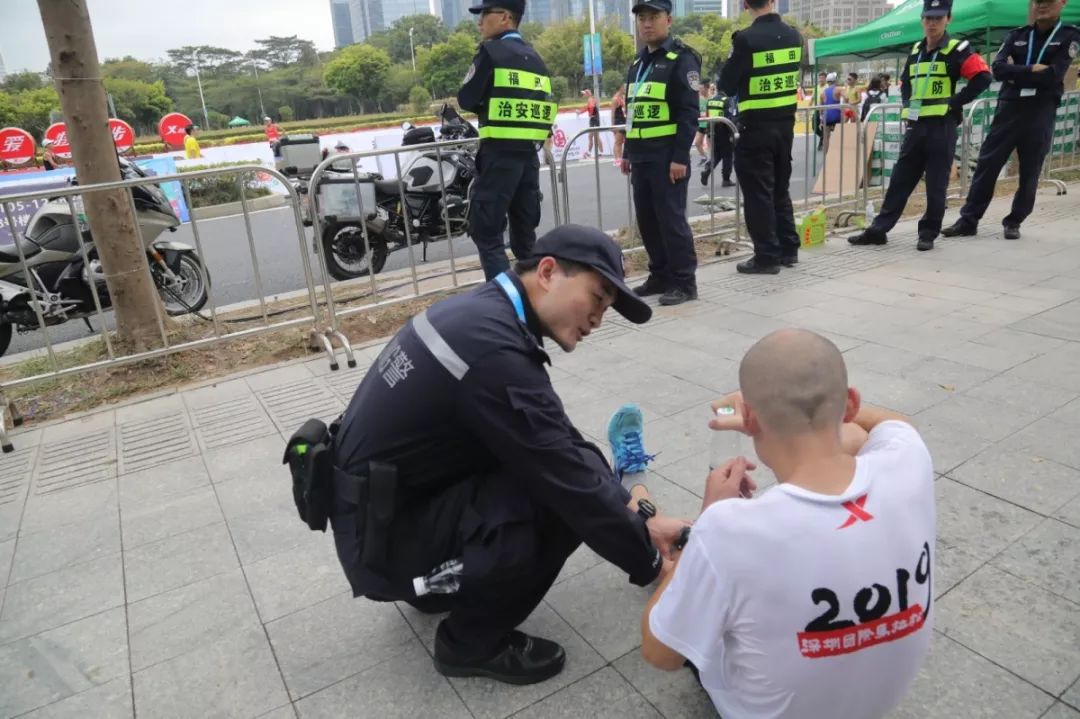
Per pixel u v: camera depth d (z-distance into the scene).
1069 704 1.83
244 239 10.66
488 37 4.92
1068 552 2.36
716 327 4.79
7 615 2.50
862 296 5.19
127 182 4.38
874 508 1.30
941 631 2.09
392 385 1.81
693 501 2.81
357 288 6.68
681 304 5.35
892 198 6.55
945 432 3.16
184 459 3.56
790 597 1.29
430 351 1.76
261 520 2.96
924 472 1.40
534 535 1.90
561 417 1.83
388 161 12.02
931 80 6.01
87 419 4.14
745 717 1.48
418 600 1.93
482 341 1.75
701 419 3.49
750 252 6.70
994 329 4.32
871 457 1.38
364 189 6.73
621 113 15.23
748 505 1.32
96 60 4.47
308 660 2.20
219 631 2.35
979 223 7.33
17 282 5.37
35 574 2.73
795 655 1.33
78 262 5.50
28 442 3.90
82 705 2.09
